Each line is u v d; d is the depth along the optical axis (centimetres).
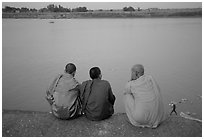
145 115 496
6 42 4038
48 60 2594
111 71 2167
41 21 9269
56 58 2725
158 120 509
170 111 1227
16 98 1440
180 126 516
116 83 1786
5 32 5581
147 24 8206
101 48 3488
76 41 4266
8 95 1483
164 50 3272
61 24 8569
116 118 545
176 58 2728
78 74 2097
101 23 9325
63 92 524
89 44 3919
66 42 4131
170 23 8319
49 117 554
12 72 2030
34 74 1970
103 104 524
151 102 496
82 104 536
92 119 532
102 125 520
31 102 1385
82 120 539
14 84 1702
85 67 2322
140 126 509
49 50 3278
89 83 531
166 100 1410
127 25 8000
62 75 538
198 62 2483
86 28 7006
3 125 527
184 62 2498
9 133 504
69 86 527
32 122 537
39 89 1605
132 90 509
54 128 516
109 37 4834
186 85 1706
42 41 4241
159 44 3841
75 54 2997
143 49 3375
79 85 539
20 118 552
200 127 513
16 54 2912
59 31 6094
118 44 3903
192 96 1466
